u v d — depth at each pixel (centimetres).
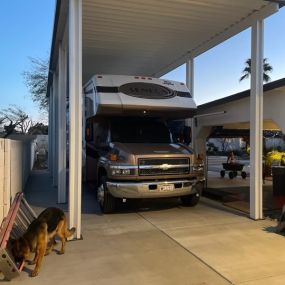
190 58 1163
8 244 497
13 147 783
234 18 855
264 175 1462
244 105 1013
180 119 1058
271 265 531
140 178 837
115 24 905
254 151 818
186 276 493
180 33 964
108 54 1157
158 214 871
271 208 925
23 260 505
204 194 1154
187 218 827
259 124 819
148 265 535
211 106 1165
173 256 572
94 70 1355
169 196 868
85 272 511
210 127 1250
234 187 1284
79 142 686
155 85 978
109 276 496
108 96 911
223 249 603
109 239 664
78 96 691
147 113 934
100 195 905
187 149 921
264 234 689
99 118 1002
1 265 469
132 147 886
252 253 582
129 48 1098
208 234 691
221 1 763
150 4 782
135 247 617
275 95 879
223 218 824
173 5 789
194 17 856
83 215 866
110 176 842
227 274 498
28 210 693
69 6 696
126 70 1362
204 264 536
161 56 1185
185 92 1004
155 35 981
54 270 518
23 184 1227
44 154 3030
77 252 593
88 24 900
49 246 597
